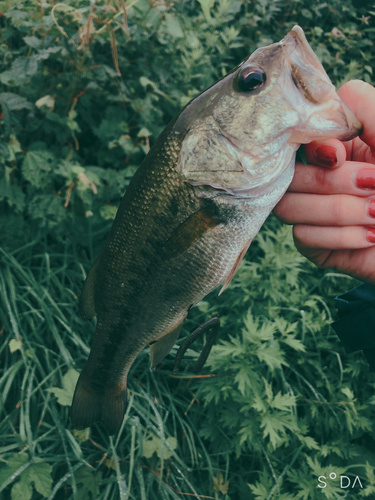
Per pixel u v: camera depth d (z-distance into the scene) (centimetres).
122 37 59
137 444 45
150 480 44
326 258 26
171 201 23
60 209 51
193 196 23
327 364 57
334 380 55
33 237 54
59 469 45
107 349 30
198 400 50
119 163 59
